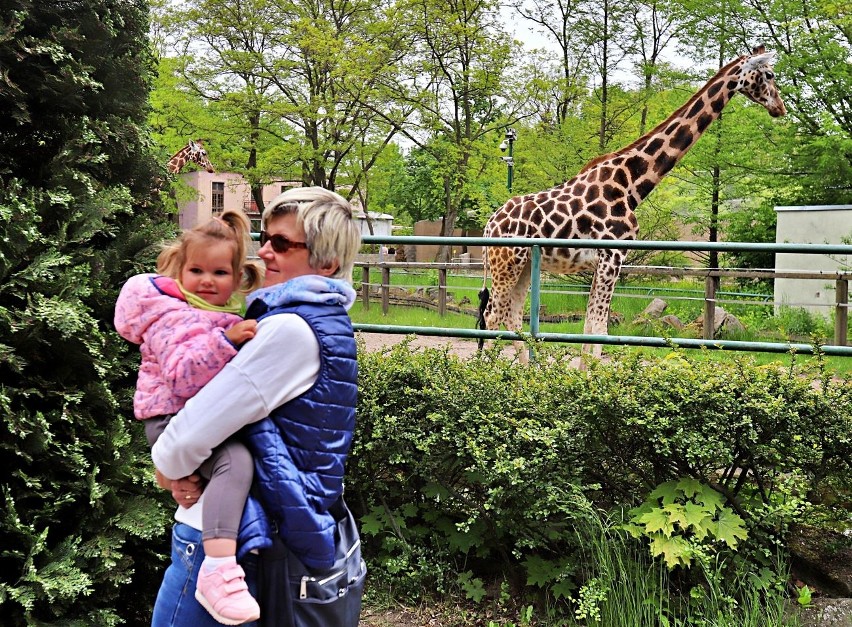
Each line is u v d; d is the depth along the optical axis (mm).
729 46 15047
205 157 17109
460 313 13164
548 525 3361
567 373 3633
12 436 2541
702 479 3289
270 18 21000
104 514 2719
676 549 3023
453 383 3568
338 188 21844
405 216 45594
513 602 3398
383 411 3510
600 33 18188
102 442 2758
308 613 1773
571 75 19688
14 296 2627
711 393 3238
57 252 2637
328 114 19125
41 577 2430
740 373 3385
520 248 6949
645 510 3211
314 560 1759
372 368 3619
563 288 14141
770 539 3209
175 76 20250
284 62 19859
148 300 1806
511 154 18672
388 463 3598
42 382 2646
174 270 1928
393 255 26219
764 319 11445
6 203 2670
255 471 1731
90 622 2611
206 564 1675
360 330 4555
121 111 3219
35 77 2857
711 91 7102
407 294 16031
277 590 1754
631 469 3447
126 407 2971
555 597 3275
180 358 1717
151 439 1812
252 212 34938
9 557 2506
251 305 1839
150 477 2781
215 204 34281
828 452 3260
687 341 4297
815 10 13148
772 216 16438
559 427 3266
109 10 3059
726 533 3088
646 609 2977
